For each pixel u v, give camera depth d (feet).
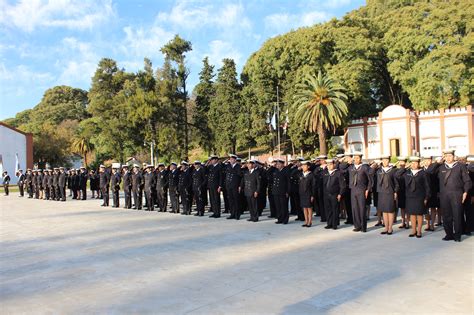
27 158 182.50
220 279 22.34
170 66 179.11
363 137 149.69
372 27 161.38
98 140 205.36
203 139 189.88
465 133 132.26
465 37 127.85
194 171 53.36
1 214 60.75
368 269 23.54
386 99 177.58
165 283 21.99
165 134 165.78
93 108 176.86
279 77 164.76
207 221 46.24
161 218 50.11
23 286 22.61
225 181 48.88
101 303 19.22
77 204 75.66
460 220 31.68
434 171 36.83
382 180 35.78
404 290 19.74
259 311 17.42
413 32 140.97
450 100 140.26
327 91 134.41
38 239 37.68
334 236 34.83
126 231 40.22
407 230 37.60
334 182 38.37
